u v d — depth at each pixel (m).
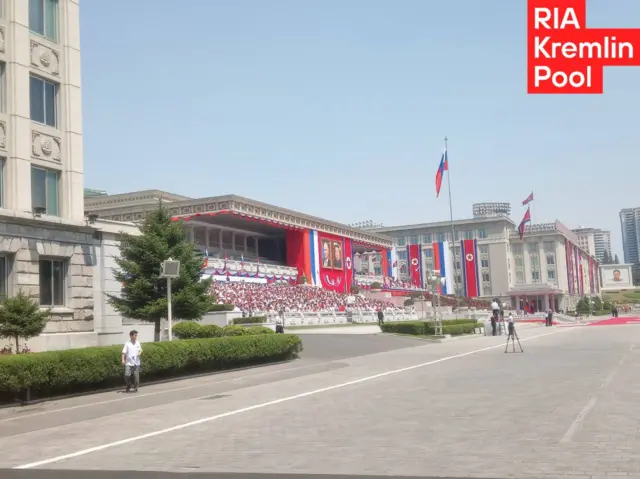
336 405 15.65
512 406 14.06
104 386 21.94
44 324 24.64
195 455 10.47
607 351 30.30
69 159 33.19
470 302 109.19
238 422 13.84
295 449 10.55
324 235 97.88
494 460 9.15
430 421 12.60
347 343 40.75
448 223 149.75
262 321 49.53
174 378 24.69
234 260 84.75
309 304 72.81
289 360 31.72
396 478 8.41
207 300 34.94
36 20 32.19
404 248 147.38
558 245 143.00
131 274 33.62
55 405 18.61
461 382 19.30
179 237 34.62
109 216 82.38
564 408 13.55
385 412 14.08
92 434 13.32
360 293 100.62
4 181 29.64
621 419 12.11
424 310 89.50
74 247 32.94
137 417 15.55
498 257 142.50
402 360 29.38
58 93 33.28
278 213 86.50
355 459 9.61
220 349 26.81
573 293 150.75
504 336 50.19
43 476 9.33
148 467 9.70
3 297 28.20
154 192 87.12
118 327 35.50
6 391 18.45
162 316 33.59
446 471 8.65
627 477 8.07
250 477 8.75
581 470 8.45
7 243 28.83
